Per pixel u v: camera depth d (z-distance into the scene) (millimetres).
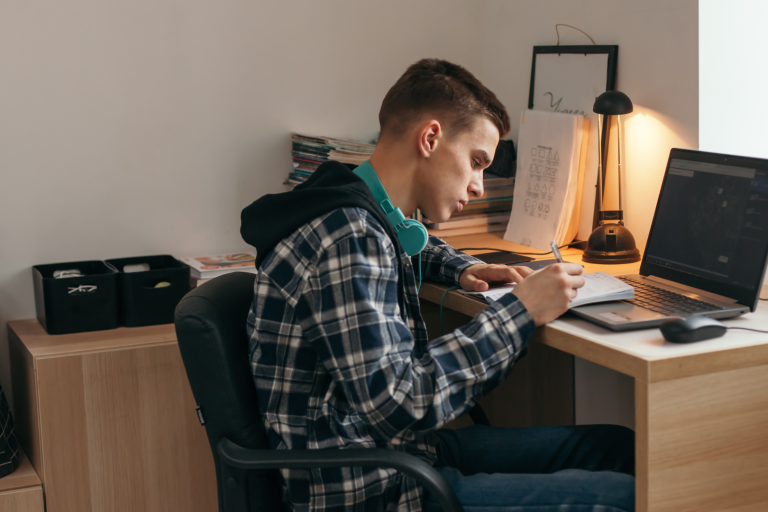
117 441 1718
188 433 1786
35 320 1913
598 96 1682
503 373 1079
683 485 996
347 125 2232
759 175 1217
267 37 2086
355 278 996
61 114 1886
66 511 1687
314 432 1055
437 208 1238
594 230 1677
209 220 2098
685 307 1183
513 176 2172
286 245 1061
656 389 957
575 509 1043
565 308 1131
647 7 1680
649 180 1717
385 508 1076
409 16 2246
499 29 2254
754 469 1041
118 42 1920
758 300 1245
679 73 1604
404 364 1001
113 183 1967
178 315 1105
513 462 1273
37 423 1660
